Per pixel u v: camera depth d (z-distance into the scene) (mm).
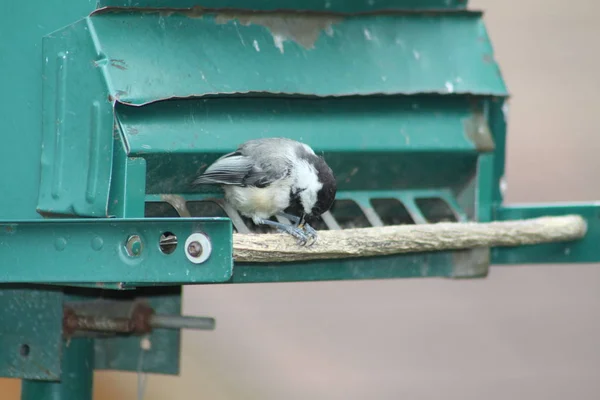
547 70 16781
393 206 10828
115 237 7629
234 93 8844
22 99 8789
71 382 9898
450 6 10570
